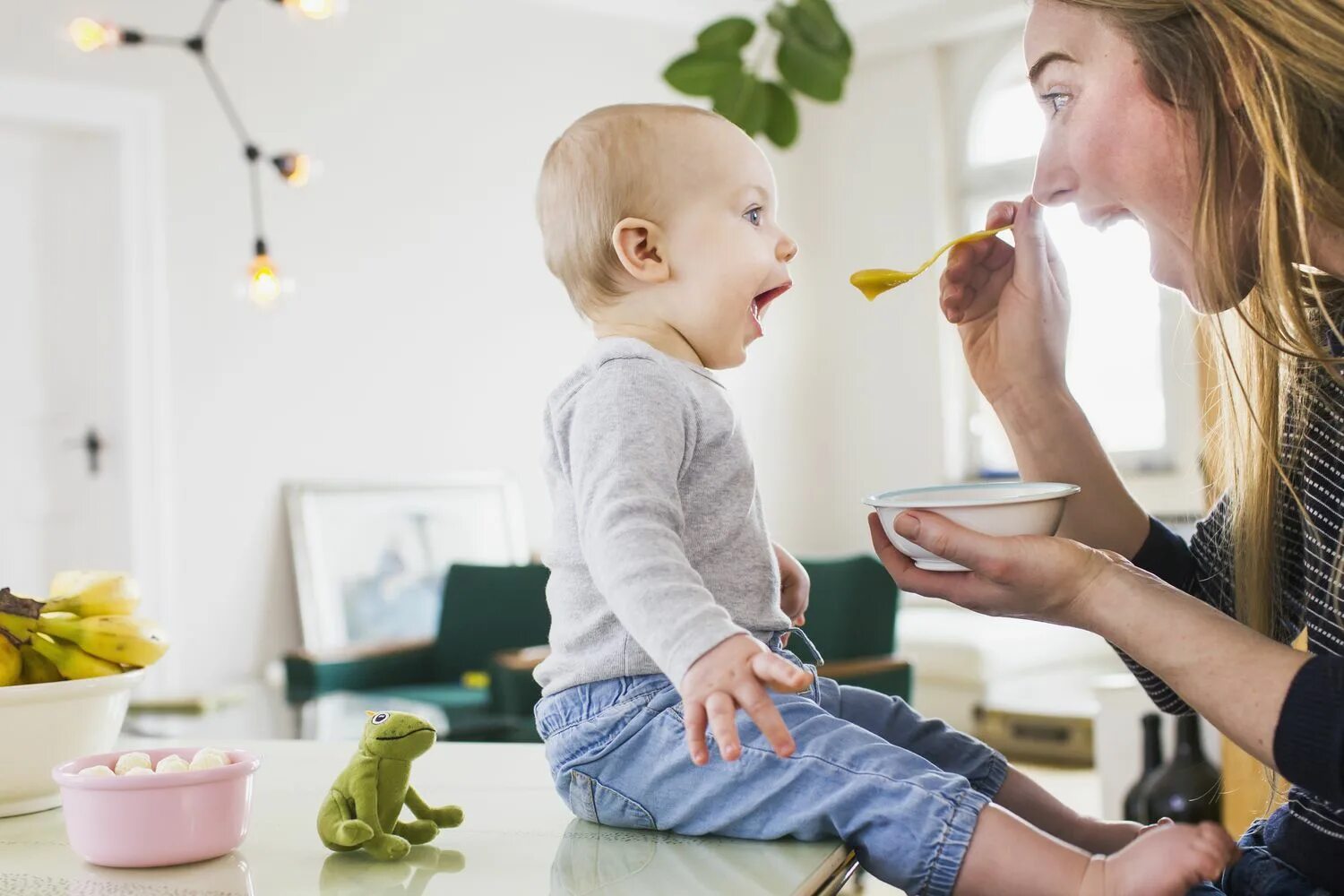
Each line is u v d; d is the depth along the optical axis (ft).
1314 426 3.22
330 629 15.01
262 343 15.07
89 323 14.26
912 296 20.47
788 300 21.25
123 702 3.73
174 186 14.46
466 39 17.11
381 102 16.22
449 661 12.83
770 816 2.91
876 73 20.88
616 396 3.13
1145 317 18.62
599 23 18.62
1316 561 3.15
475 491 16.63
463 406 16.79
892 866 2.75
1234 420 3.53
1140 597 2.84
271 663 14.88
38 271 14.05
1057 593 2.91
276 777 3.85
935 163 20.30
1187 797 8.52
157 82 14.35
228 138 14.89
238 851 3.04
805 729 2.95
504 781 3.78
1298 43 2.72
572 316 17.95
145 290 14.17
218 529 14.61
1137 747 9.58
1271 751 2.62
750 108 8.70
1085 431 3.84
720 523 3.26
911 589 3.23
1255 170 2.95
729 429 3.30
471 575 13.05
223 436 14.71
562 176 3.56
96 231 14.29
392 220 16.28
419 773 3.91
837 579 10.21
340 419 15.67
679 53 19.56
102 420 14.26
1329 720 2.55
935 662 16.14
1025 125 19.95
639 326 3.48
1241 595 3.46
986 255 3.92
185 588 14.34
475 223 17.07
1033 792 3.50
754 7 19.80
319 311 15.56
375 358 16.01
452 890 2.68
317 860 2.96
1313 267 3.15
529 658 10.07
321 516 15.23
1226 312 3.53
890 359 20.75
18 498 13.84
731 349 3.50
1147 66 3.01
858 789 2.79
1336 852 3.02
